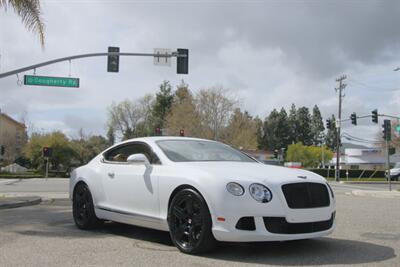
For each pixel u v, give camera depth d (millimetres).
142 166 7117
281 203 5734
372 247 6703
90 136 96812
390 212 11531
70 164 66250
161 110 88312
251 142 64562
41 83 22719
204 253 6070
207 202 5840
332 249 6504
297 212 5801
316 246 6707
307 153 89500
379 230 8375
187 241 6160
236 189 5734
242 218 5680
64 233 7723
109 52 23203
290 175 6105
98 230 8031
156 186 6645
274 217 5699
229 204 5684
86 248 6441
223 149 7641
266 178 5891
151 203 6742
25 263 5555
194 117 64250
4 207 11977
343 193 22328
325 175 64688
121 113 90125
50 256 5930
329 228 6223
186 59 23953
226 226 5680
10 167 64875
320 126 131875
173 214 6281
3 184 30078
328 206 6172
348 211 11766
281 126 122312
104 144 96438
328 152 90750
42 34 15750
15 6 15055
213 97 64500
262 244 6734
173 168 6559
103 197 7766
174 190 6355
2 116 82188
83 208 8180
